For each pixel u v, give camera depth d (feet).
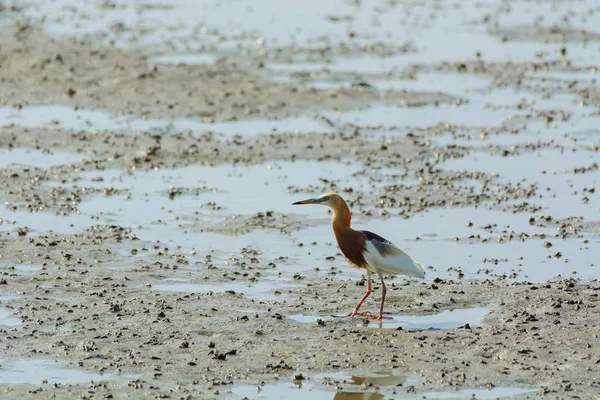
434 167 69.82
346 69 101.09
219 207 60.64
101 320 42.70
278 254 52.75
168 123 80.79
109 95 88.94
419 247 53.83
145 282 47.93
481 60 106.32
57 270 49.32
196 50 108.17
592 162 71.36
